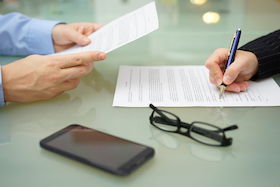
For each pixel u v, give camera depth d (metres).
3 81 0.68
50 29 1.00
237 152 0.52
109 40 0.81
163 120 0.60
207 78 0.80
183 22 1.25
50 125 0.62
